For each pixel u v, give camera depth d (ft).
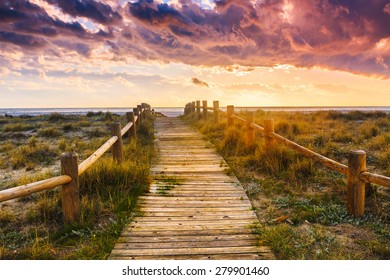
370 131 32.48
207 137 36.04
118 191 16.92
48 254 11.48
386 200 15.51
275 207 15.80
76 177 13.66
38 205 15.17
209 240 12.48
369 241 12.17
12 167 24.82
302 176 19.39
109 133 38.93
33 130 43.32
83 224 13.52
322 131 34.50
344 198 16.44
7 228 13.79
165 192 18.06
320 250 11.66
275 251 11.70
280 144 24.56
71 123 48.08
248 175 21.03
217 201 16.74
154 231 13.25
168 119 73.36
